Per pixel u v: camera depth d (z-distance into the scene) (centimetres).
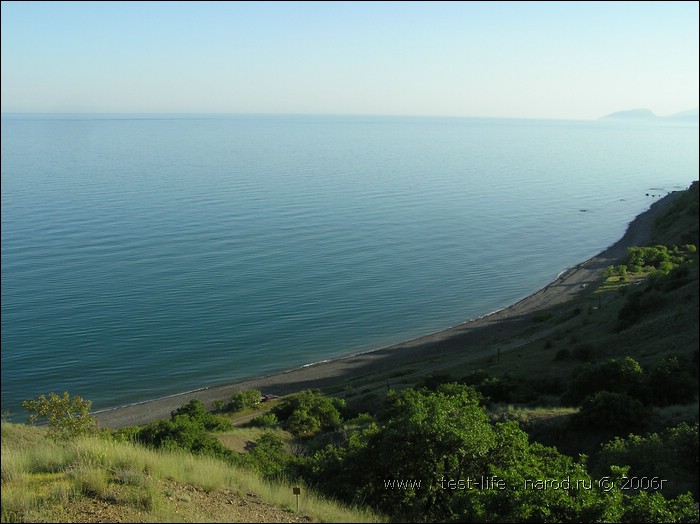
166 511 691
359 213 10769
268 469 1170
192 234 8588
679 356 2400
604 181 16438
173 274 6625
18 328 4872
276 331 5138
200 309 5566
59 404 1450
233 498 802
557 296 6059
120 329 4978
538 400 2481
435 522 890
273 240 8438
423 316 5634
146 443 1493
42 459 851
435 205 11931
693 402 2031
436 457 962
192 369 4362
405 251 8094
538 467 943
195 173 15825
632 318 3606
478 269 7306
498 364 3603
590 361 3044
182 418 1955
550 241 8919
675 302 3494
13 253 7150
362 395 3350
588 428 1745
